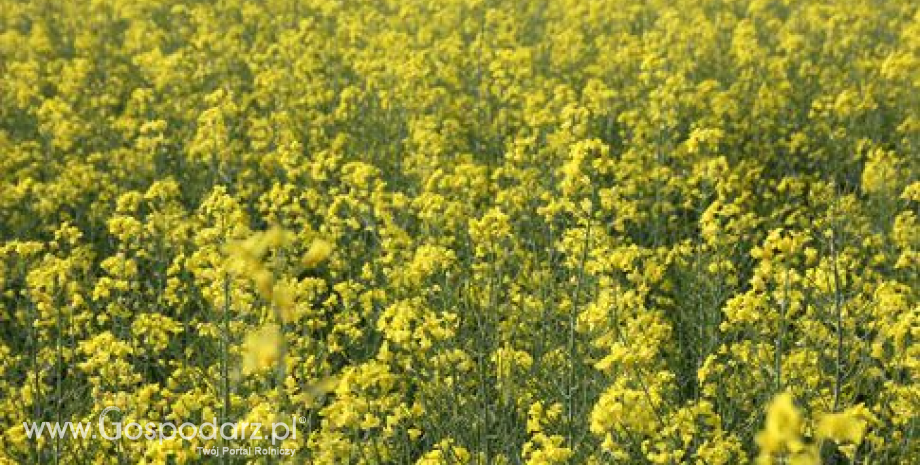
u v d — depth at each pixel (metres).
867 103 12.21
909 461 6.30
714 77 15.07
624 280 8.62
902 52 14.79
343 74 15.87
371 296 8.09
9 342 9.23
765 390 6.52
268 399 6.34
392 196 10.20
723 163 9.67
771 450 3.46
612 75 14.83
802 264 9.64
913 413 6.16
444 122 12.48
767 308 6.81
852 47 15.44
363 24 18.38
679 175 11.26
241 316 6.85
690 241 9.75
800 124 13.32
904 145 12.07
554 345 7.29
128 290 8.77
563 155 10.69
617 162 12.11
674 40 15.64
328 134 13.55
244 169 12.22
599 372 6.63
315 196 10.30
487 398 6.41
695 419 5.91
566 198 7.51
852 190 11.77
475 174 10.73
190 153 11.52
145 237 9.41
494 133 12.70
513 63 13.73
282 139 12.49
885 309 7.02
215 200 7.47
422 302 7.89
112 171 12.23
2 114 14.43
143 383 7.30
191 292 8.55
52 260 7.94
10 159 12.36
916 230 8.88
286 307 4.16
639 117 13.14
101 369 6.79
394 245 8.91
